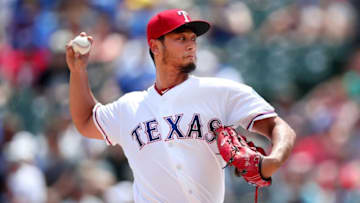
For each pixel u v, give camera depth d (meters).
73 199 30.16
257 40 45.66
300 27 47.12
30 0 46.78
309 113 41.38
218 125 13.69
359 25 48.06
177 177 13.68
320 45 45.97
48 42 44.16
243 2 50.34
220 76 37.44
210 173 13.77
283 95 41.97
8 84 43.84
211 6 45.38
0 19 50.75
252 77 43.78
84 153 32.47
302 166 34.78
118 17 43.75
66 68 41.03
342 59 45.97
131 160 14.38
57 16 45.12
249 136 32.72
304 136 39.19
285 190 33.31
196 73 36.69
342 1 48.34
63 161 31.77
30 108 39.97
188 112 13.77
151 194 14.05
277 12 48.94
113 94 35.88
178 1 43.88
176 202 13.81
